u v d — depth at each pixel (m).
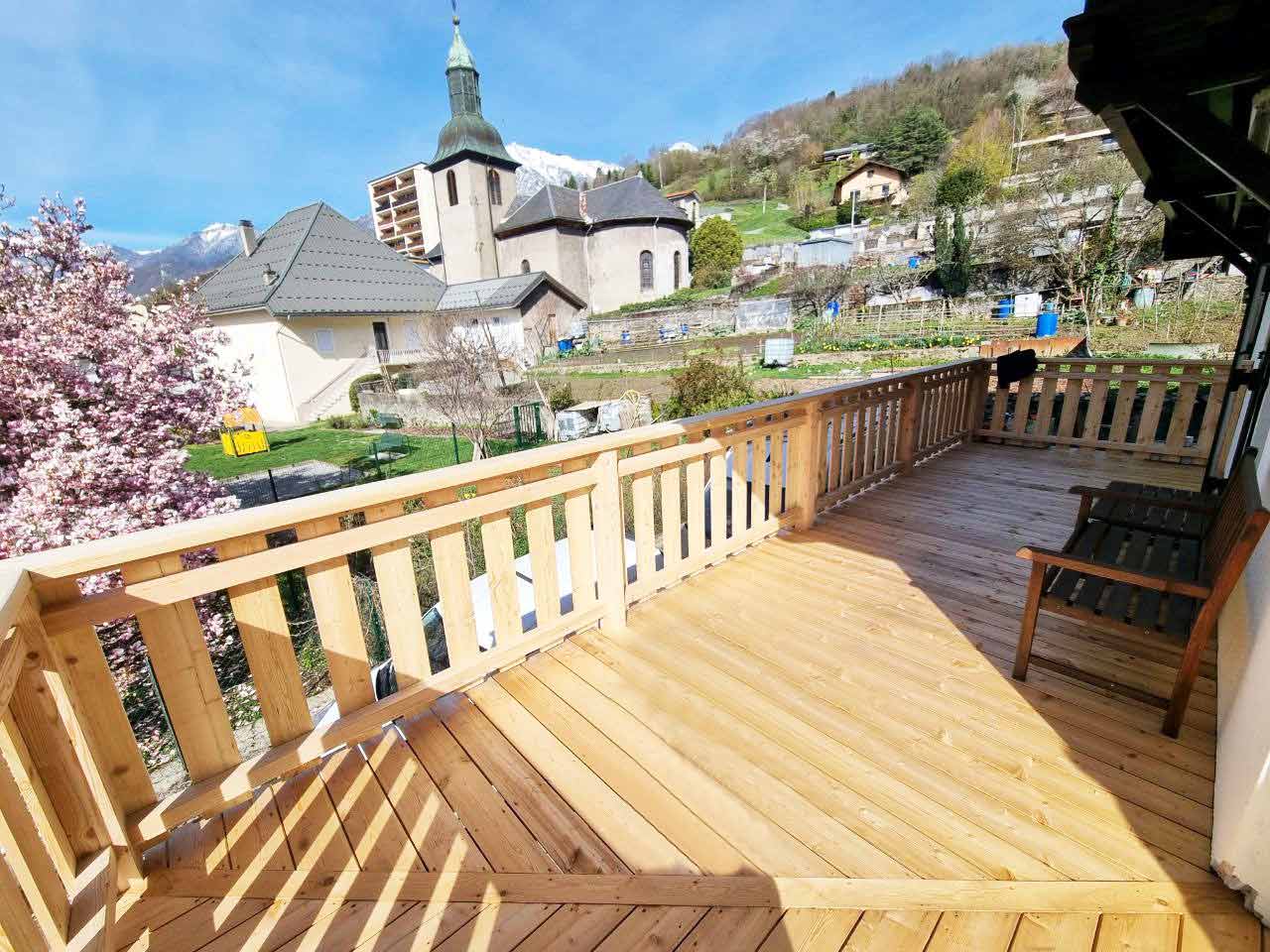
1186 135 1.68
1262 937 1.30
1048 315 16.33
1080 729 1.96
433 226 50.75
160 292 7.84
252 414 17.23
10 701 1.23
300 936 1.40
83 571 1.35
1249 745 1.42
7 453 5.65
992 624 2.64
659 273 36.47
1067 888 1.42
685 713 2.11
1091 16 1.70
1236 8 1.60
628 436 2.53
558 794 1.78
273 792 1.82
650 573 2.90
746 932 1.37
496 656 2.28
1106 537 2.48
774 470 3.60
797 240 44.88
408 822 1.70
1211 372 5.15
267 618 1.73
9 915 1.02
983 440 6.17
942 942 1.32
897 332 20.97
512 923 1.41
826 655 2.43
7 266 6.08
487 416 13.95
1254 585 1.86
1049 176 24.42
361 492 1.79
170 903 1.48
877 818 1.65
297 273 23.75
